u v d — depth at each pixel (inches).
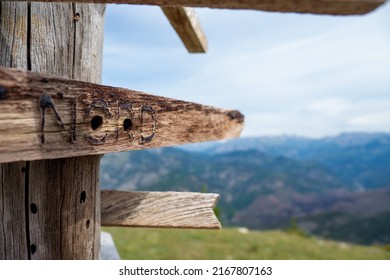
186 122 78.2
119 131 69.3
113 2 52.4
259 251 562.6
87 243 81.4
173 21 124.0
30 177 72.9
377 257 648.4
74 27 81.2
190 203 91.7
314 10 45.7
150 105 73.8
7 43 69.8
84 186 80.7
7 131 52.4
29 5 73.0
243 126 90.7
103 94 66.7
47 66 75.6
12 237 70.7
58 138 59.4
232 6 48.0
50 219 75.1
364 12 44.9
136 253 463.5
